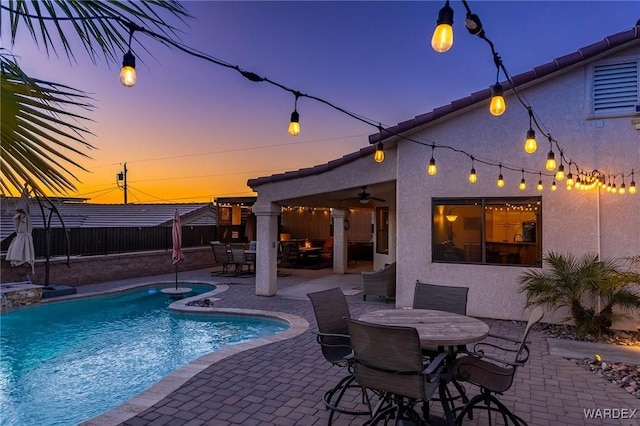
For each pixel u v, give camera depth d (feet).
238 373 17.25
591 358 19.13
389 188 36.50
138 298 39.73
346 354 15.11
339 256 51.90
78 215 59.47
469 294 27.48
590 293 24.04
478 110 27.45
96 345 25.66
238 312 30.35
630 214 24.41
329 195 38.70
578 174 24.62
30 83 5.67
